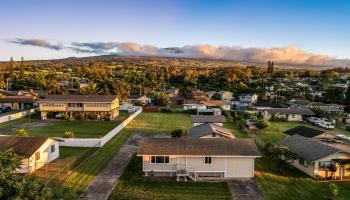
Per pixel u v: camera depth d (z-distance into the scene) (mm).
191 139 36469
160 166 33469
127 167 36156
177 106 110312
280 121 81000
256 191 29641
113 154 41844
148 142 35531
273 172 35625
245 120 72125
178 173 32094
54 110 75875
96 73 189375
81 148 45000
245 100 124000
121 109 98438
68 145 45969
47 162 36969
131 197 27500
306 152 36219
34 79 148000
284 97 126750
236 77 197250
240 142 35812
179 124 70938
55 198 18719
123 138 52906
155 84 163250
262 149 46406
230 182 32031
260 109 91938
